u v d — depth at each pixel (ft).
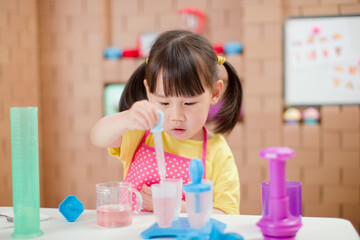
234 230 2.19
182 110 2.82
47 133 8.34
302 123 7.62
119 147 3.18
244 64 7.53
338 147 7.38
